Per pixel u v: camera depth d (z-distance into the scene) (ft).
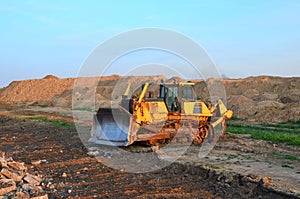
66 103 167.94
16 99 240.53
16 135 59.88
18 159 40.09
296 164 37.04
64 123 78.07
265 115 103.09
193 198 26.91
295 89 162.09
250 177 30.55
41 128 69.77
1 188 26.14
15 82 275.18
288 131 70.74
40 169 35.60
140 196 27.17
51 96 223.71
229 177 31.01
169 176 33.14
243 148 45.78
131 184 30.55
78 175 33.37
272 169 34.65
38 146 48.52
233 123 88.43
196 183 30.96
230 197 27.30
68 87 234.79
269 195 27.17
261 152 43.65
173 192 28.37
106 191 28.53
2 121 85.35
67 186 29.78
